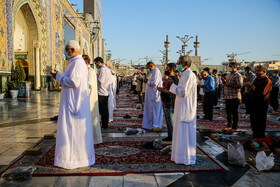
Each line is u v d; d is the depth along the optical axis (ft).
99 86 17.90
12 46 39.65
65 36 70.13
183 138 10.93
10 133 16.44
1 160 11.27
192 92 10.96
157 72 18.16
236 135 16.72
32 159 11.35
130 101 41.22
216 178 9.55
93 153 10.99
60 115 10.36
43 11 51.96
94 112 14.02
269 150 12.81
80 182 9.06
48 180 9.20
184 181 9.24
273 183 9.18
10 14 38.27
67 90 10.29
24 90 41.39
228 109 18.65
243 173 10.07
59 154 10.32
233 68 18.17
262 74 15.14
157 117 18.47
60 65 64.39
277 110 30.12
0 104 32.35
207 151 13.01
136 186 8.78
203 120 23.02
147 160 11.46
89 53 115.96
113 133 17.04
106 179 9.34
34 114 24.39
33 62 52.37
